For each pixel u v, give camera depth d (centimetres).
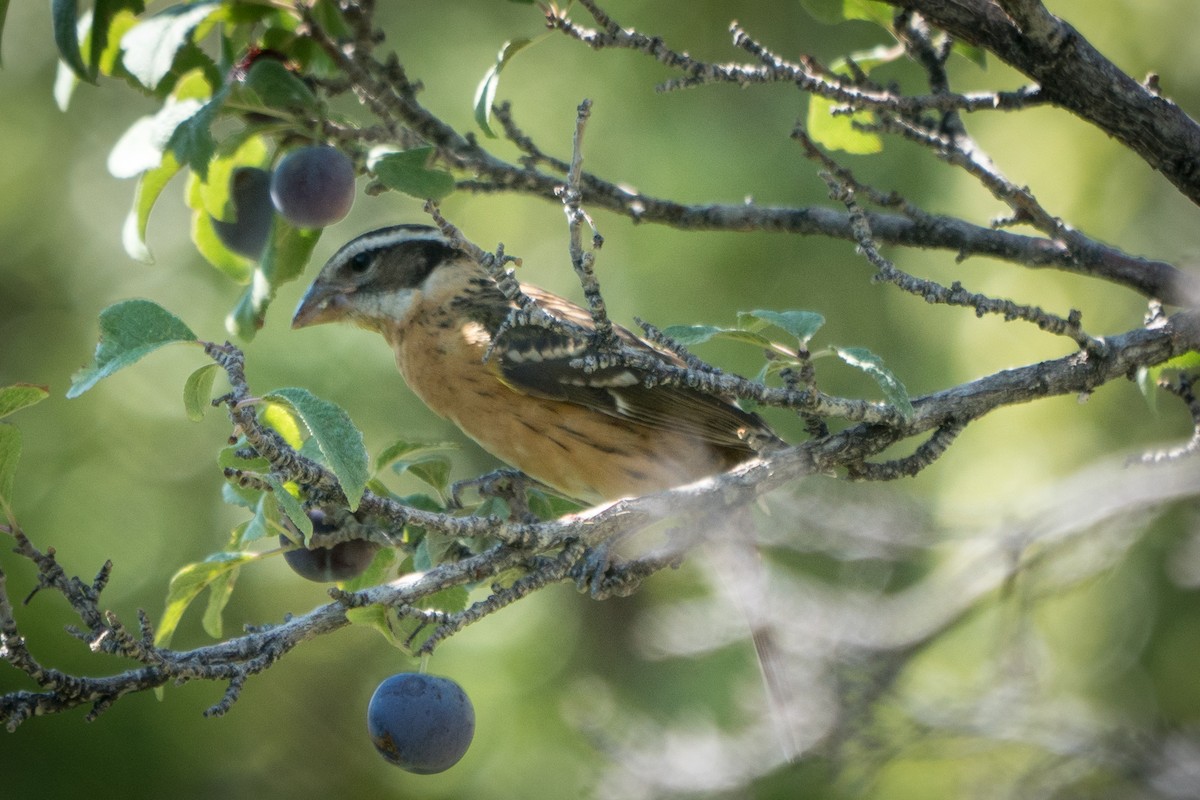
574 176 527
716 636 1149
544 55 1312
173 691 1257
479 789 1309
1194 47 1223
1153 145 580
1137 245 1216
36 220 1382
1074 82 575
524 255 1306
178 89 638
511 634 1368
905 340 1245
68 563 1192
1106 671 1310
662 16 1283
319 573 590
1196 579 1130
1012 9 559
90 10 623
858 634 1107
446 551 620
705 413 802
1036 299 1219
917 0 576
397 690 518
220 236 635
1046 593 1080
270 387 1237
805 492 1116
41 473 1239
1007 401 609
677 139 1255
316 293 871
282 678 1373
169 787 1244
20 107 1417
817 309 1247
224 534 1252
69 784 1206
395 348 864
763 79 619
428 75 1330
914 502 1130
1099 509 1058
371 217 1320
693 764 1131
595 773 1193
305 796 1341
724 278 1248
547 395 805
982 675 1205
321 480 498
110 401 1289
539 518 687
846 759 1091
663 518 577
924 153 1204
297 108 605
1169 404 1254
